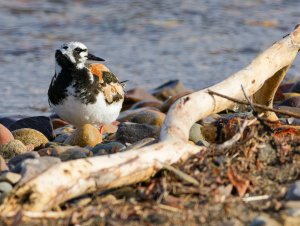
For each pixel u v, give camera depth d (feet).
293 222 25.71
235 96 35.86
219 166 29.78
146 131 39.75
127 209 26.45
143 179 29.22
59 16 87.97
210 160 30.17
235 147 30.99
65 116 43.60
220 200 27.43
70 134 44.19
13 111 61.05
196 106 33.76
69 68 42.86
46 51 77.30
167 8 92.27
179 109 33.30
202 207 27.07
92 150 35.78
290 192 27.76
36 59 75.15
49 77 70.44
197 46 80.28
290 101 48.03
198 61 75.87
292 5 95.40
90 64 44.19
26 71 71.97
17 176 28.02
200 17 89.61
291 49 38.70
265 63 37.55
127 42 80.89
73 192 27.14
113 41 81.05
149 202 27.14
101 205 26.86
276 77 39.37
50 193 26.45
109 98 43.11
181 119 32.71
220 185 28.48
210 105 34.50
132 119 45.62
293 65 73.67
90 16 88.43
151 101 59.88
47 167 28.50
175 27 85.97
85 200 27.73
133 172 28.58
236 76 36.50
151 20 87.86
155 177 29.68
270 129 32.81
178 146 30.63
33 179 26.55
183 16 89.71
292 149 32.17
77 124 43.98
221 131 34.99
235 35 83.71
